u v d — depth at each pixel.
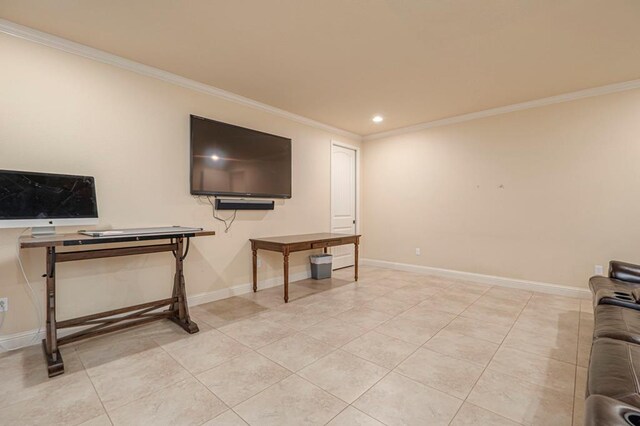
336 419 1.53
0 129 2.18
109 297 2.71
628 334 1.56
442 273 4.60
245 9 2.06
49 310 2.04
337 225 5.10
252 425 1.49
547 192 3.71
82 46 2.49
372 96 3.62
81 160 2.52
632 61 2.75
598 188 3.39
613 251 3.33
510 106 3.91
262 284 3.93
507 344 2.36
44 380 1.86
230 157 3.51
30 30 2.26
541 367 2.03
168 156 3.04
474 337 2.48
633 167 3.20
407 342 2.39
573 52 2.60
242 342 2.38
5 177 2.06
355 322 2.79
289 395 1.72
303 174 4.49
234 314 2.99
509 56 2.68
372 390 1.77
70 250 2.56
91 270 2.61
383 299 3.48
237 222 3.64
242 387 1.80
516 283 3.94
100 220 2.62
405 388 1.79
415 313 3.03
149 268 2.94
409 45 2.51
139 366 2.03
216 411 1.59
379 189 5.34
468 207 4.33
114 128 2.69
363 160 5.57
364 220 5.55
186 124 3.17
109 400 1.67
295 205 4.37
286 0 1.97
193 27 2.27
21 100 2.26
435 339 2.44
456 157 4.43
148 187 2.90
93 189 2.45
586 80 3.16
